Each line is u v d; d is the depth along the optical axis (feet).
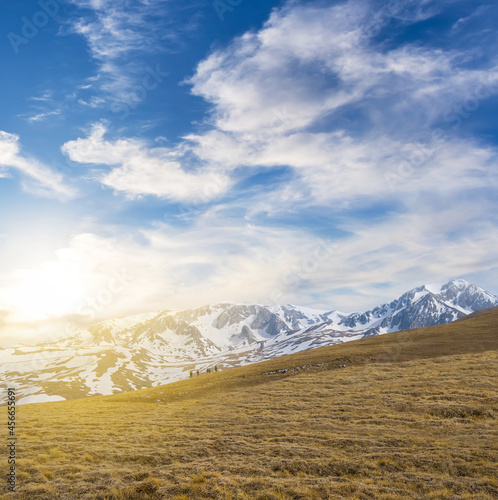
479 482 72.43
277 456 90.33
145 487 73.15
